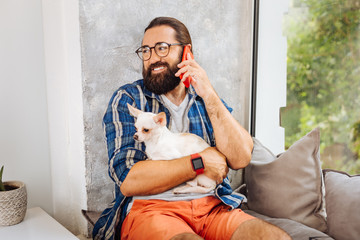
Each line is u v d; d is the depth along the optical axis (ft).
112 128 5.07
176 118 5.46
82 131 5.19
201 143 5.47
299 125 7.00
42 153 5.47
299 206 5.40
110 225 5.03
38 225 4.75
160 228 4.38
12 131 5.18
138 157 5.03
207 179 5.26
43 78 5.36
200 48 6.15
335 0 6.29
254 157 6.10
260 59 6.99
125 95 5.24
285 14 7.00
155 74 5.43
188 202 4.97
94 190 5.34
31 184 5.41
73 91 5.33
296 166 5.52
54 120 5.48
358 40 6.09
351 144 6.34
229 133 5.57
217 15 6.31
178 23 5.61
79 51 5.02
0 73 5.02
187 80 5.58
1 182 4.66
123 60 5.32
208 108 5.63
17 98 5.18
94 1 5.01
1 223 4.66
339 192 5.05
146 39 5.41
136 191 4.90
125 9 5.26
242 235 4.60
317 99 6.71
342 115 6.41
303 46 6.79
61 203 5.64
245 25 6.73
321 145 6.74
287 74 7.04
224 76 6.57
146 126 5.15
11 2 5.00
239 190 6.56
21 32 5.12
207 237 4.93
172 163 5.07
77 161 5.44
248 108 6.99
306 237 4.80
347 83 6.29
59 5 5.33
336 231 4.89
